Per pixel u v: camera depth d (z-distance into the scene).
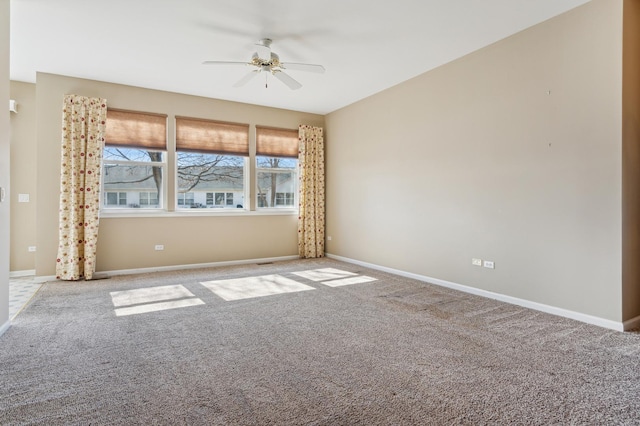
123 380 2.18
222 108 5.95
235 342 2.77
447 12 3.28
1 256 2.89
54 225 4.79
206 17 3.35
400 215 5.21
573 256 3.26
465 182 4.25
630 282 3.03
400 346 2.69
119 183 5.27
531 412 1.85
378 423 1.76
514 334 2.91
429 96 4.70
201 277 5.07
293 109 6.60
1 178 2.87
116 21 3.41
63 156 4.74
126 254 5.25
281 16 3.34
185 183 5.77
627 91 2.97
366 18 3.38
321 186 6.85
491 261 3.97
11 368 2.32
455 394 2.02
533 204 3.56
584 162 3.17
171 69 4.61
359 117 6.02
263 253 6.38
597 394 2.02
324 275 5.23
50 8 3.17
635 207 3.05
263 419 1.78
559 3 3.13
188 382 2.16
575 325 3.11
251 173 6.24
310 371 2.29
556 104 3.36
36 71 4.66
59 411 1.85
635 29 3.04
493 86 3.91
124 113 5.18
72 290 4.30
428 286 4.55
